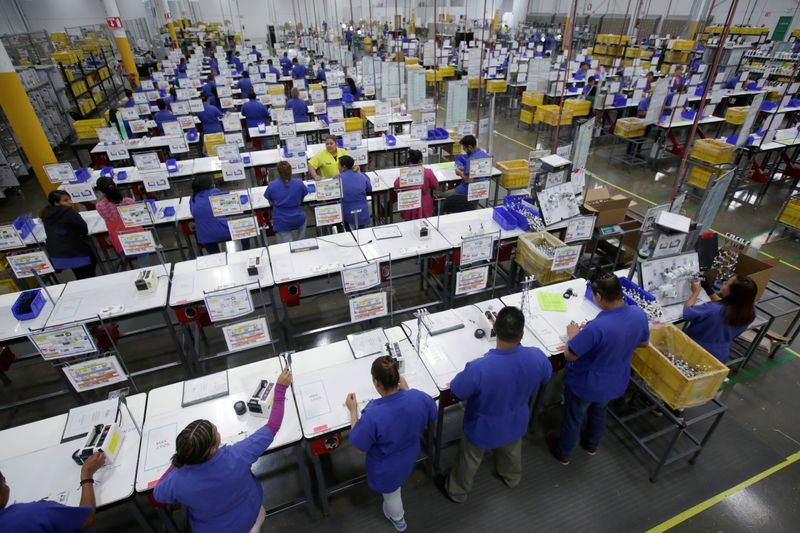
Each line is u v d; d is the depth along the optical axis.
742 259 4.23
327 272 4.01
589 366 2.82
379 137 8.38
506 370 2.37
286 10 29.34
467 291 3.59
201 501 1.93
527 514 3.04
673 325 3.26
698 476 3.27
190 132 8.73
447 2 25.78
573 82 12.09
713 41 14.47
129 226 4.68
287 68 16.38
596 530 2.94
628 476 3.28
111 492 2.24
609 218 5.08
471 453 2.76
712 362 2.90
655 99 8.39
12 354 3.53
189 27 28.61
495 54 14.93
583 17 22.11
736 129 10.41
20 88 6.84
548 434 3.57
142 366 4.40
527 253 4.26
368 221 5.47
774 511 3.05
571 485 3.22
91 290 3.81
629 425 3.70
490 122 6.76
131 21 21.31
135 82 14.60
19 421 3.87
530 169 6.06
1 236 4.27
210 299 2.92
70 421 2.55
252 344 3.01
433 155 8.90
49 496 2.22
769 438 3.57
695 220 4.01
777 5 16.17
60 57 12.01
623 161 9.23
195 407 2.71
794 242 6.31
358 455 3.45
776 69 12.41
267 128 8.87
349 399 2.55
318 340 4.68
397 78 10.59
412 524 2.97
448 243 4.46
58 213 4.43
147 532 2.43
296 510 3.06
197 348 4.50
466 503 3.10
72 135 11.09
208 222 4.81
